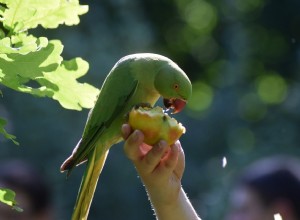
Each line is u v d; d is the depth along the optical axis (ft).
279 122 58.90
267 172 27.58
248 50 63.21
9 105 49.34
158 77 15.69
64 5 12.82
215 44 69.56
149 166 14.52
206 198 51.03
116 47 52.49
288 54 66.69
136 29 53.57
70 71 12.92
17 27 12.73
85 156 15.61
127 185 51.52
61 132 49.57
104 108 15.58
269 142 57.26
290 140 57.67
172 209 15.69
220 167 55.31
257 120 59.16
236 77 61.31
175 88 15.74
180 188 15.79
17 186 23.70
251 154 55.36
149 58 15.81
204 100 70.95
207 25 69.31
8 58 12.21
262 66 66.54
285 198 27.02
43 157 49.44
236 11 65.82
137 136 14.23
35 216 23.94
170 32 69.10
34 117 49.52
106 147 15.65
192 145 57.06
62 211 48.67
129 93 15.60
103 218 51.75
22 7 12.68
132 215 51.83
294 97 60.08
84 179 15.55
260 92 66.44
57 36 50.55
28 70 12.32
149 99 15.94
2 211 23.48
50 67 12.34
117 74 15.72
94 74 50.06
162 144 14.34
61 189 49.03
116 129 15.60
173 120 14.51
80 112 50.31
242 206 27.53
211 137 57.67
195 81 71.46
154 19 68.69
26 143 49.26
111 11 53.72
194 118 57.82
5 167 24.54
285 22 66.08
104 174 51.21
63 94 13.10
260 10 65.67
